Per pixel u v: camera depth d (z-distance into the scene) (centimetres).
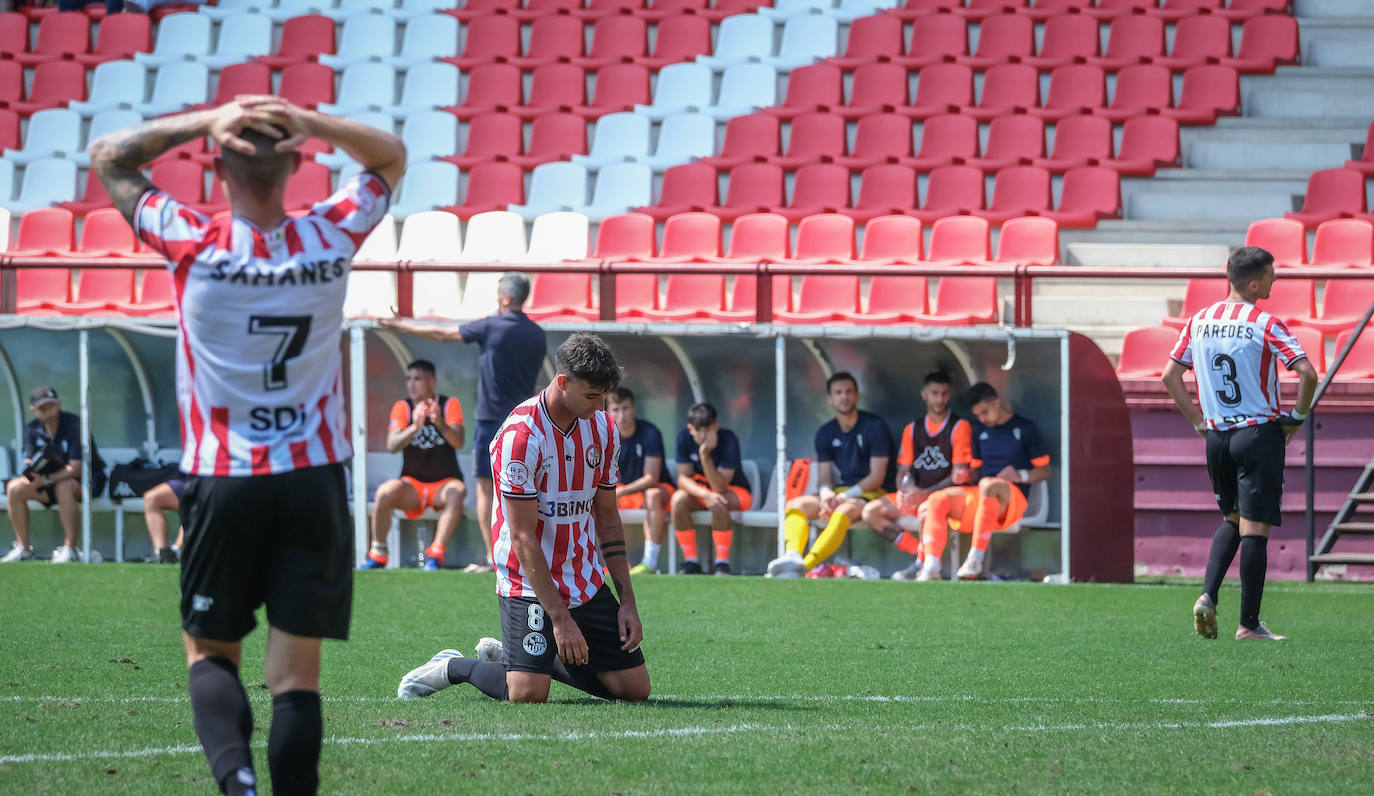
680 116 6556
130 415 4225
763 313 3834
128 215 1181
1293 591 3331
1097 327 4988
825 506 3703
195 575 1186
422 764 1469
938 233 5328
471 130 6719
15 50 7688
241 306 1150
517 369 3459
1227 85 6291
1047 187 5800
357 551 3847
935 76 6612
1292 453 3856
